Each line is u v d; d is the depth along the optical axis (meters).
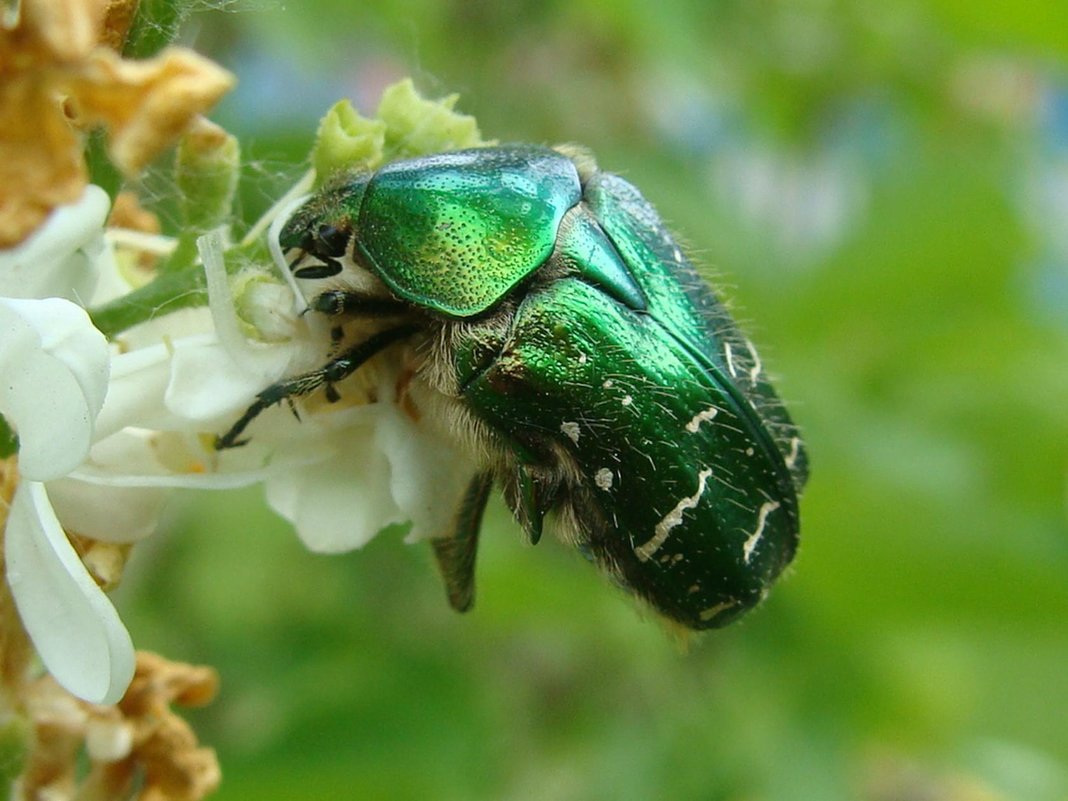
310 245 0.05
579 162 0.05
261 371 0.05
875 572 0.08
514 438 0.05
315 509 0.05
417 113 0.05
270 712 0.09
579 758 0.09
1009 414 0.09
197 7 0.05
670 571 0.05
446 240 0.05
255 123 0.08
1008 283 0.09
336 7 0.09
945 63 0.11
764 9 0.11
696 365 0.05
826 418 0.08
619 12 0.10
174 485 0.05
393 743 0.08
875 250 0.09
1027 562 0.07
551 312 0.05
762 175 0.12
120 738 0.05
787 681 0.08
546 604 0.09
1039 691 0.09
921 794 0.11
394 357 0.05
